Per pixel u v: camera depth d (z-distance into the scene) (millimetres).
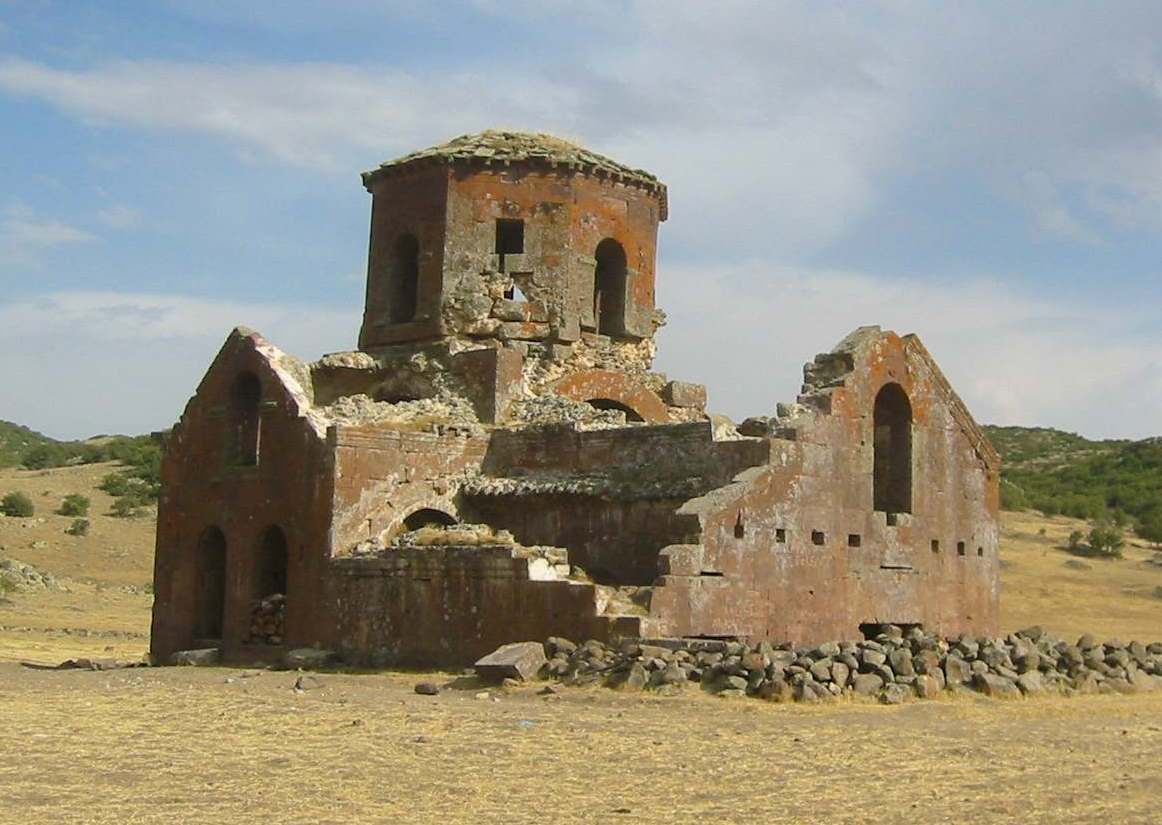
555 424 36531
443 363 39906
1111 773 17062
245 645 36312
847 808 14758
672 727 20406
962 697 24094
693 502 30703
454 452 36812
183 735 19750
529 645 26875
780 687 23109
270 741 19141
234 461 38938
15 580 66750
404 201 41812
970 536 38844
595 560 34344
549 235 40844
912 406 37125
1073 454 134125
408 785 15828
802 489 32906
